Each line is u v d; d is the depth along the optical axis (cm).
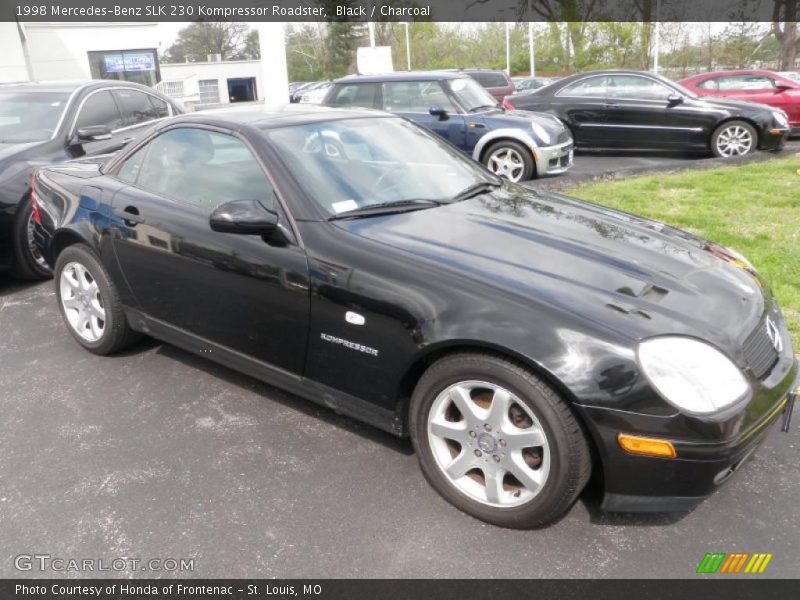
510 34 5422
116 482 289
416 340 257
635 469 228
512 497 252
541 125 874
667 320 240
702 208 713
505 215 326
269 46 1090
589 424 227
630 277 266
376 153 357
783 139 1052
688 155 1163
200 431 328
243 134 332
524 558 241
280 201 307
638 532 253
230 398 360
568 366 227
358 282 274
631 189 825
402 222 306
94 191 392
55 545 252
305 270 289
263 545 250
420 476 290
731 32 3956
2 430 333
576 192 822
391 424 283
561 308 239
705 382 225
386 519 262
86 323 415
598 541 249
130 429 331
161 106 760
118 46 2430
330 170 327
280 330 306
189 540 253
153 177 373
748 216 676
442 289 256
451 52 5656
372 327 271
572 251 285
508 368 238
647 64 4047
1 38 2083
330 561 241
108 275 389
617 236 310
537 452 246
